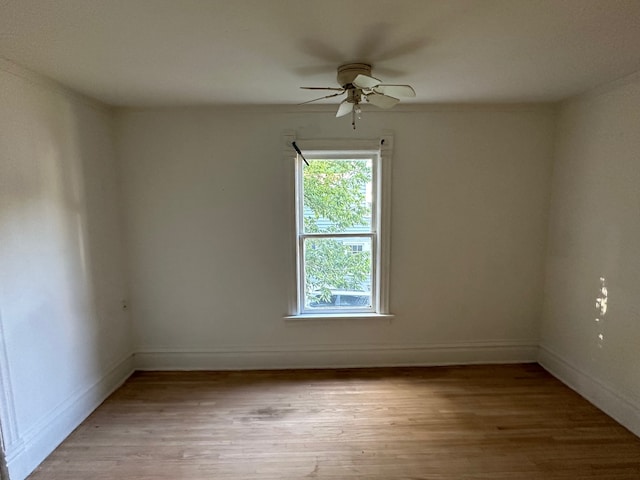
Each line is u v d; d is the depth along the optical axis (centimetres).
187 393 304
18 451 209
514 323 350
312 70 229
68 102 260
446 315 347
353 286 351
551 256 333
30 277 223
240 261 337
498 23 168
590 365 285
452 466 217
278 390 308
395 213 332
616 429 251
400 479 207
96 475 213
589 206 285
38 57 202
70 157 262
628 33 179
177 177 325
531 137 326
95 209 292
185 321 344
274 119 320
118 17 158
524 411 273
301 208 340
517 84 262
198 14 156
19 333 214
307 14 158
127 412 277
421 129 323
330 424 259
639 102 240
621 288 256
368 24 168
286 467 218
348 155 334
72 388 260
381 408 279
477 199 332
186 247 334
